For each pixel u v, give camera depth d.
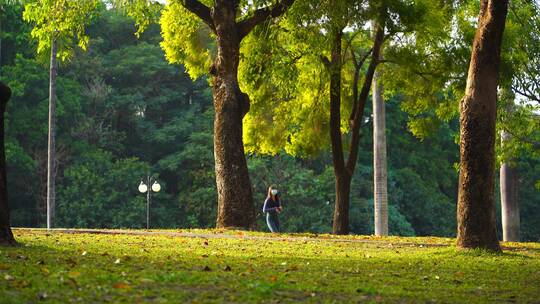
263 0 25.56
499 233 66.62
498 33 18.00
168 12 30.14
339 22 26.02
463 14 30.95
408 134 64.81
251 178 58.28
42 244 16.62
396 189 62.00
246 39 29.41
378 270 13.94
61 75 61.88
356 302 9.52
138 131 63.97
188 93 68.44
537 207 67.44
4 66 55.44
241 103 25.66
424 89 31.02
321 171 64.56
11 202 57.28
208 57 30.80
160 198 60.28
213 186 59.97
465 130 18.30
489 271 14.79
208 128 63.44
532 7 31.38
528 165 66.25
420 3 27.84
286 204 58.44
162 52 67.12
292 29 26.80
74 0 28.09
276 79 28.17
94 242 18.44
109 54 66.50
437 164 65.38
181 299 8.98
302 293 10.09
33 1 29.05
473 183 18.27
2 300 8.27
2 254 13.37
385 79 31.55
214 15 25.59
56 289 9.20
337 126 29.31
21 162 54.94
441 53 29.94
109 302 8.51
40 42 28.55
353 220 59.97
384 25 26.89
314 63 29.30
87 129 59.28
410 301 9.94
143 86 66.25
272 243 19.92
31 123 56.22
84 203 55.66
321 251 18.02
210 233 23.05
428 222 63.81
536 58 31.25
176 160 60.78
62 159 57.78
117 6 27.56
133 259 13.62
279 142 32.91
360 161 63.69
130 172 58.53
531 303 10.50
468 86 18.28
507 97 32.66
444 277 13.33
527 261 17.00
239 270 12.51
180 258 14.33
